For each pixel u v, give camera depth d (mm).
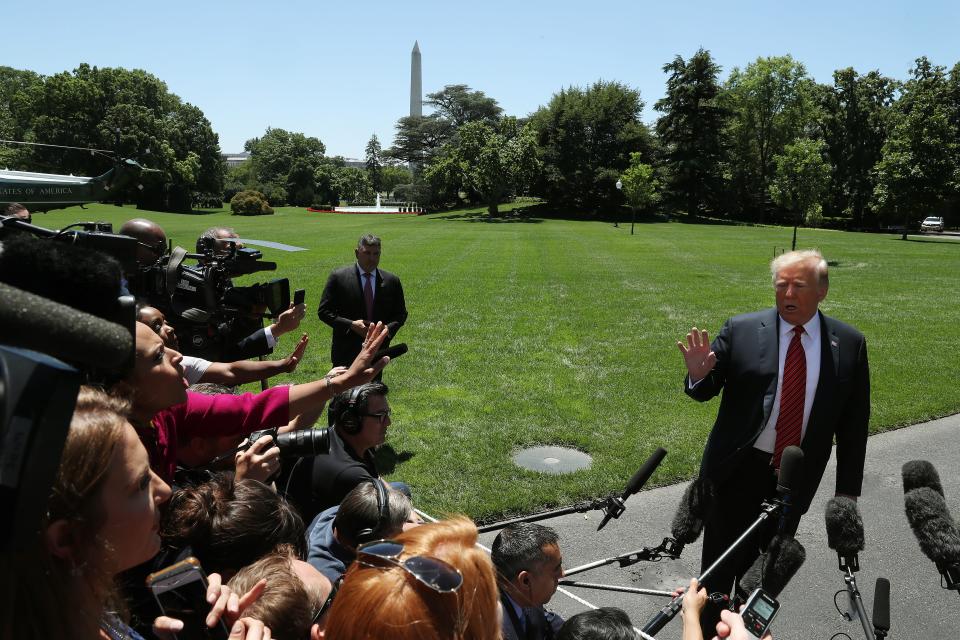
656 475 6594
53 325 674
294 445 2963
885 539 5551
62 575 980
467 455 6977
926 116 48562
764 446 3762
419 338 12711
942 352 11867
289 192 112500
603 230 51688
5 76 101812
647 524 5719
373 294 6918
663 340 12781
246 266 4348
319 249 30844
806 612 4566
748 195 75438
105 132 71250
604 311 15891
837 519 2986
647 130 76625
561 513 3057
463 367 10594
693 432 7766
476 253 30500
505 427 7844
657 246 36250
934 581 4930
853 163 70812
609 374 10266
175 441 2441
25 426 693
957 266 26984
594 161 75812
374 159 153500
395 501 2672
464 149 76750
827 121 72375
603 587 2893
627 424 8016
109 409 1133
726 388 3936
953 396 9242
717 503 3852
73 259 1125
